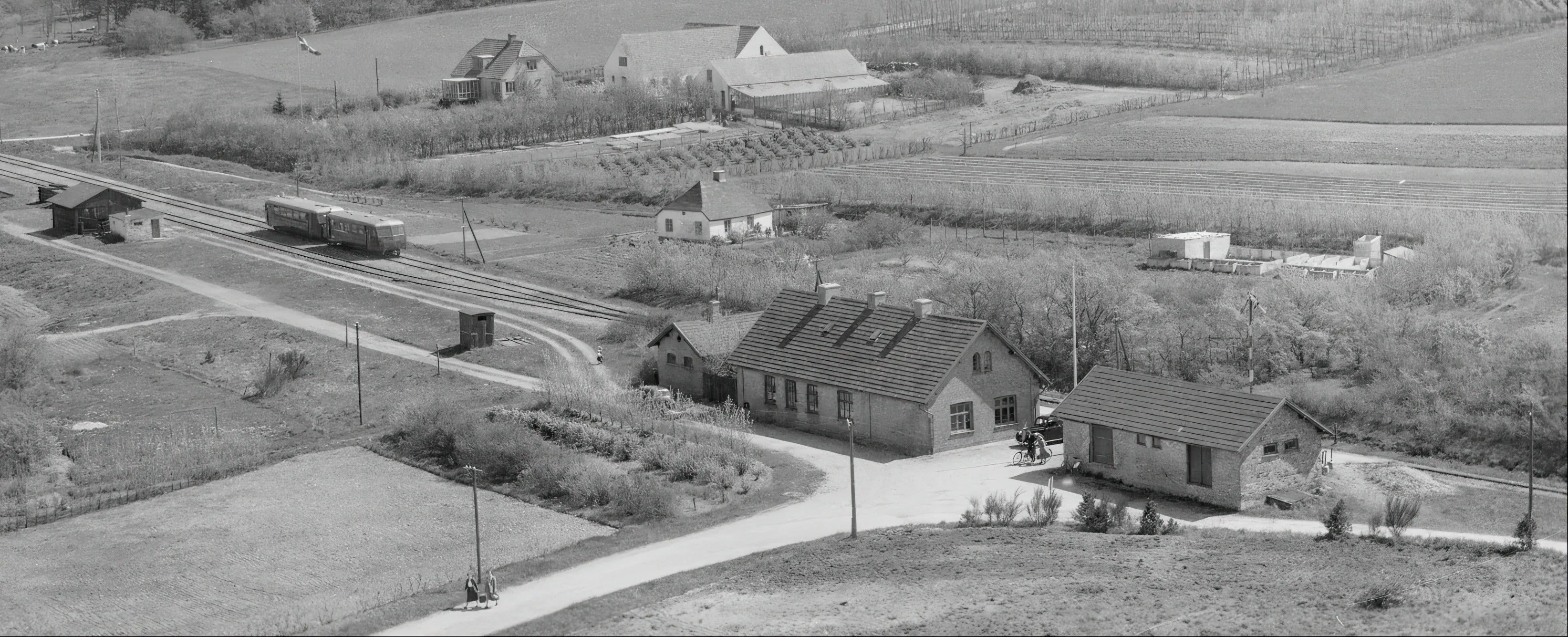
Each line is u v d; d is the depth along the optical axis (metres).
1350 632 52.69
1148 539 66.88
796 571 64.56
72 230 154.00
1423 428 79.38
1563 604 54.03
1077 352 96.06
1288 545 64.81
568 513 77.62
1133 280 110.56
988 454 82.56
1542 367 75.12
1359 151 142.12
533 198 167.88
